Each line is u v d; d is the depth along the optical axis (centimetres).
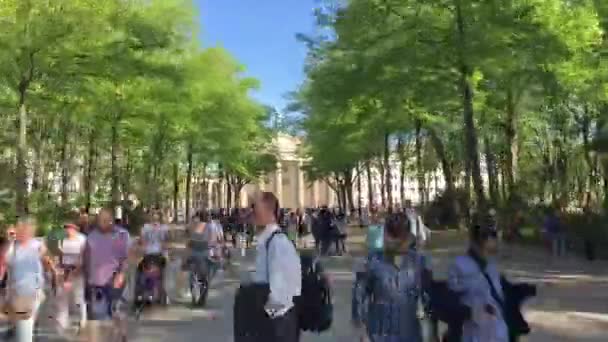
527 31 2075
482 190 2419
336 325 1166
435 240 3281
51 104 2691
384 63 2283
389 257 715
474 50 2125
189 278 1524
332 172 6812
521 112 3281
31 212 2811
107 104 2919
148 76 2642
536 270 2052
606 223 2511
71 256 1139
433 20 2219
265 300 539
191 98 3431
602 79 2283
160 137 3847
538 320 1188
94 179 3994
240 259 2672
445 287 628
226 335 1098
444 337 639
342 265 2345
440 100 2552
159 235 1404
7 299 870
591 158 3656
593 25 2139
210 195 9194
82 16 2312
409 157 4903
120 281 958
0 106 2702
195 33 3138
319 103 3098
